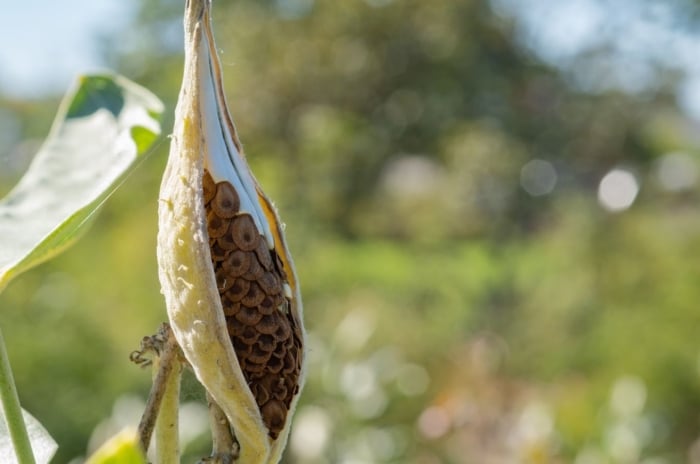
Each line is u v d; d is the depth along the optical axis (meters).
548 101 19.03
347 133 16.80
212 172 1.19
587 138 18.88
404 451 6.25
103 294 6.56
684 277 10.16
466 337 11.59
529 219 18.53
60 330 6.03
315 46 17.12
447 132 18.36
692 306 9.50
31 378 5.69
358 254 13.45
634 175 13.80
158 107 1.70
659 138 18.59
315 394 5.89
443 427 6.79
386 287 11.76
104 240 7.33
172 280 1.15
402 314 10.59
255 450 1.18
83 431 5.56
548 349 10.91
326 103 17.17
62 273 6.63
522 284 12.93
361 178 16.73
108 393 5.75
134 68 16.98
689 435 8.45
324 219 14.62
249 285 1.18
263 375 1.19
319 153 15.48
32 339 5.88
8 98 12.55
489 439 8.03
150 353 1.21
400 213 17.16
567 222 13.09
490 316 12.26
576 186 18.97
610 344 9.80
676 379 8.70
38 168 1.58
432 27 17.98
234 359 1.14
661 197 13.22
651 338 9.21
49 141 1.63
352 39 17.53
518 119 18.84
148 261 6.94
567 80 18.70
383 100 17.91
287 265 1.25
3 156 3.91
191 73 1.19
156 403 1.18
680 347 8.96
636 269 11.11
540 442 5.57
